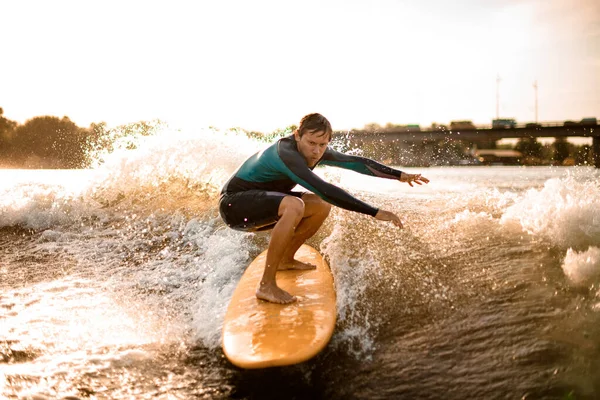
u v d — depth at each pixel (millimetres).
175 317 2668
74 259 3686
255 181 2779
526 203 3730
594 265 2602
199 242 3809
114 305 2846
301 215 2559
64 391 1917
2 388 1928
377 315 2480
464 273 2811
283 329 2221
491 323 2246
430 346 2143
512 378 1833
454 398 1762
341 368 2043
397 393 1829
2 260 3727
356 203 2459
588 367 1833
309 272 2938
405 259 3082
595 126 51469
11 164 62938
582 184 3842
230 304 2561
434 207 4207
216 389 1934
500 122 59625
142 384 1978
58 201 4832
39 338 2424
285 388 1922
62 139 61844
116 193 4977
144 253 3730
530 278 2629
